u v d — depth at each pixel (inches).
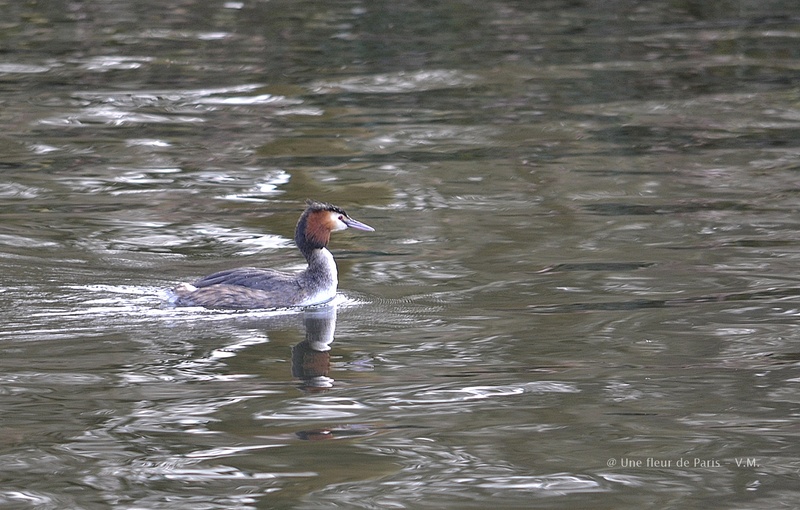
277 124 906.7
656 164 799.7
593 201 716.0
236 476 353.4
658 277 571.5
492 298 542.9
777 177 762.2
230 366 450.3
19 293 542.0
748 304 527.2
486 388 426.6
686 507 333.4
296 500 338.3
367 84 1034.7
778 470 356.8
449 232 657.0
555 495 342.0
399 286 565.0
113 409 404.2
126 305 530.0
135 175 771.4
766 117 922.1
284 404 409.4
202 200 719.1
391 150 837.8
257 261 604.1
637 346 472.7
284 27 1272.1
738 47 1173.1
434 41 1205.7
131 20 1312.7
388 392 422.0
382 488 345.7
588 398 416.2
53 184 748.0
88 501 336.8
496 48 1174.3
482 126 900.6
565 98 987.3
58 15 1338.6
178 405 408.2
